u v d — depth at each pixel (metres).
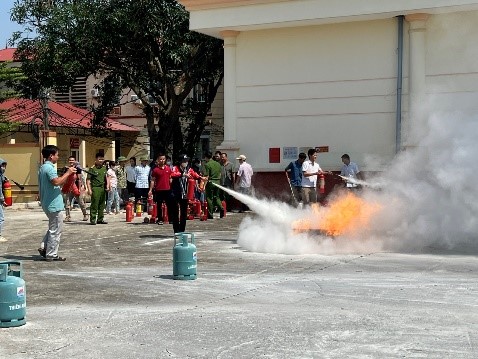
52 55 25.30
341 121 20.31
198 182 19.86
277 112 21.23
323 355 5.81
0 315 6.87
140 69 26.56
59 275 10.16
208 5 21.16
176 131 28.48
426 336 6.40
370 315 7.29
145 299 8.33
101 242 14.52
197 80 26.56
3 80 28.11
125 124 38.56
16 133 33.78
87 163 36.53
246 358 5.75
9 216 22.61
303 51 20.83
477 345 6.07
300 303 7.99
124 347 6.14
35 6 26.53
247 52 21.61
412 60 19.00
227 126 21.89
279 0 20.11
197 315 7.39
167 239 14.99
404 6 18.55
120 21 24.11
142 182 23.09
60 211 11.73
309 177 16.72
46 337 6.50
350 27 20.14
